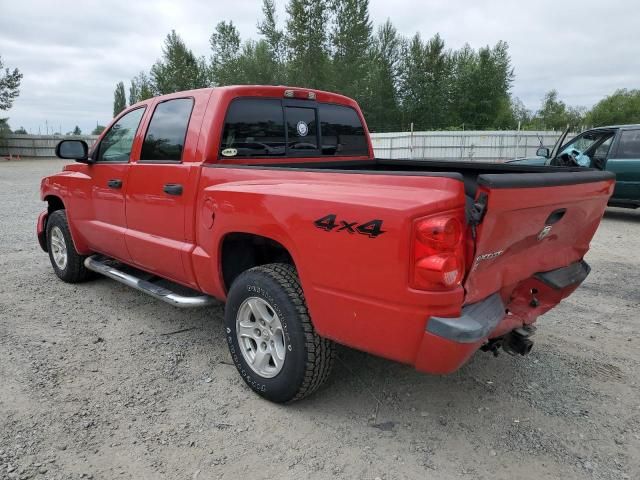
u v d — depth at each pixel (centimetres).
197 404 318
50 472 253
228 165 339
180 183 366
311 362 290
